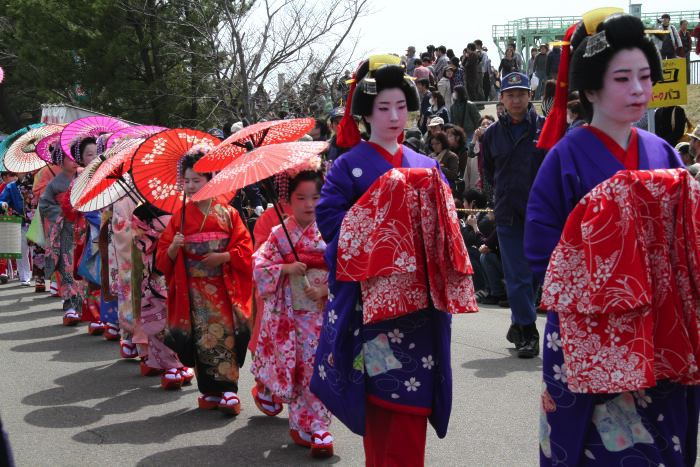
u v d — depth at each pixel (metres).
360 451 5.34
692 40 22.53
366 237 4.01
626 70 3.38
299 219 5.36
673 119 9.81
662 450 3.37
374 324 4.07
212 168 5.75
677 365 3.28
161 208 6.26
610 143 3.48
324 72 17.73
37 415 6.27
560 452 3.46
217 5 18.05
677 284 3.32
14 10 21.81
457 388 6.44
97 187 6.77
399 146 4.30
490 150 7.39
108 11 20.72
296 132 5.84
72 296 9.85
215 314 6.11
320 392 4.22
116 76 21.17
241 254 6.09
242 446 5.48
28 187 13.62
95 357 8.13
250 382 7.06
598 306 3.22
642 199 3.29
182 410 6.32
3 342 8.90
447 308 4.00
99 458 5.34
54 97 22.38
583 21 3.54
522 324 7.30
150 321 6.76
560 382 3.44
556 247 3.37
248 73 18.11
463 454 5.10
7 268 14.95
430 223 4.04
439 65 21.45
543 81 21.16
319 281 5.34
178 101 20.56
